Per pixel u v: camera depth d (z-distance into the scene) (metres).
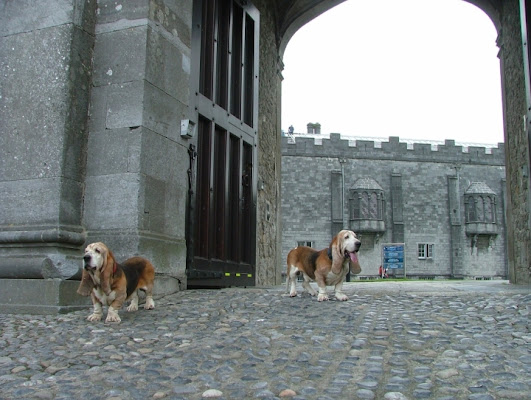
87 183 6.13
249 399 2.70
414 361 3.32
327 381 2.97
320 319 4.61
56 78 6.00
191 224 6.97
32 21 6.24
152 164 6.17
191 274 6.89
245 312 5.02
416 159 39.53
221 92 8.35
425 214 39.09
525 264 11.07
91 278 4.61
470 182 39.91
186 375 3.11
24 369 3.24
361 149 39.09
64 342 3.93
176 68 6.78
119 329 4.34
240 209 8.64
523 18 8.84
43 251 5.70
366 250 38.25
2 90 6.23
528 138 8.83
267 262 12.00
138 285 5.14
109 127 6.12
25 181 5.94
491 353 3.48
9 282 5.64
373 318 4.61
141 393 2.80
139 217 5.89
